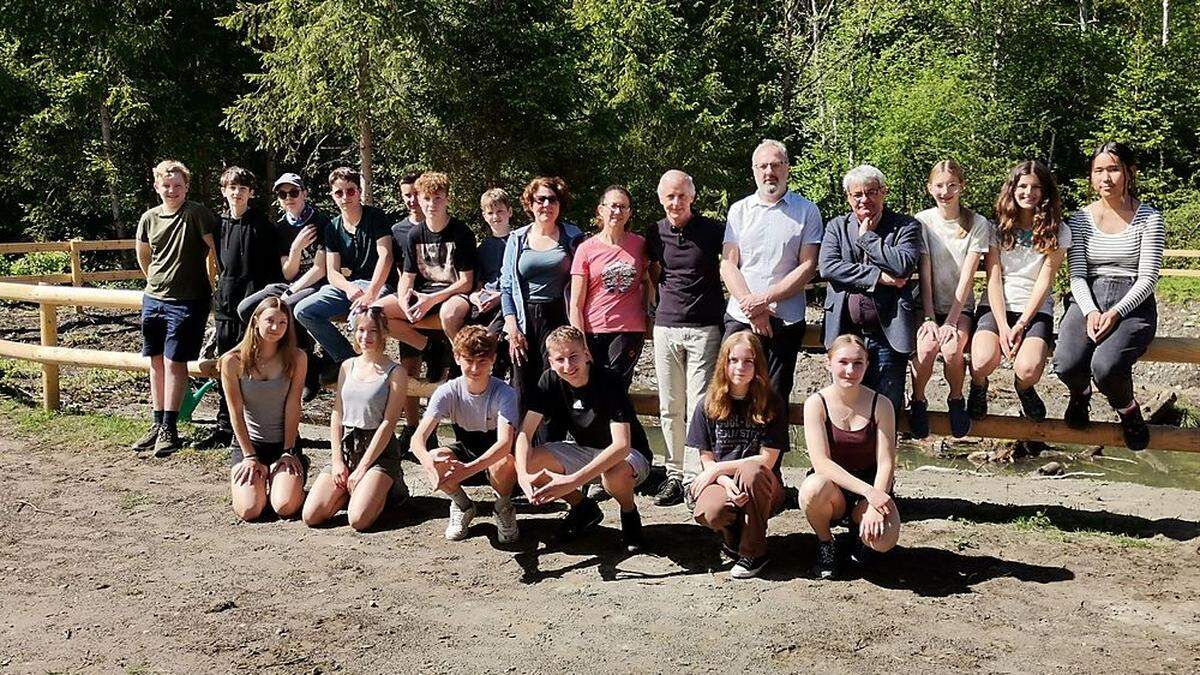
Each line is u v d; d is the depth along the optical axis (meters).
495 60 19.41
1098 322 4.97
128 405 8.56
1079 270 5.08
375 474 5.38
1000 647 3.97
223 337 6.71
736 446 4.73
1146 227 4.96
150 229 6.77
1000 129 21.30
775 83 24.95
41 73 21.95
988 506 5.72
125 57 21.38
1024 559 4.90
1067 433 5.32
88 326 13.43
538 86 19.17
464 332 5.04
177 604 4.44
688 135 21.19
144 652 3.99
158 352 6.91
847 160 21.62
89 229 23.56
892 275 4.97
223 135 23.28
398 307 6.13
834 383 4.70
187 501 5.84
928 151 20.61
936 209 5.27
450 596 4.51
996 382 12.02
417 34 18.06
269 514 5.61
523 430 4.95
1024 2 22.64
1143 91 21.19
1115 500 5.90
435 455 4.98
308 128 19.42
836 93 21.78
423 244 6.17
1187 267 16.69
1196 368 12.43
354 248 6.40
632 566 4.85
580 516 5.18
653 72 20.94
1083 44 22.36
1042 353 5.05
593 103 20.58
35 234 23.11
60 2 21.23
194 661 3.91
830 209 21.72
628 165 21.19
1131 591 4.52
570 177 20.27
